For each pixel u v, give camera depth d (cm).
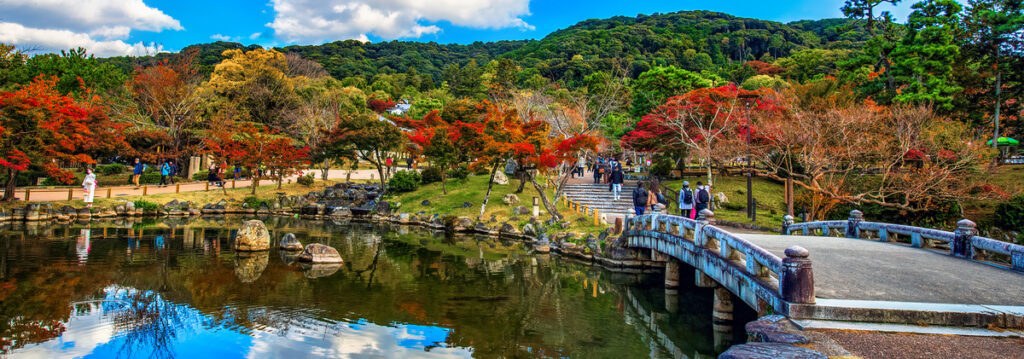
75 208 2966
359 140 3644
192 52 5497
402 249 2252
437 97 8925
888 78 3244
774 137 2522
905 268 945
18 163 2681
